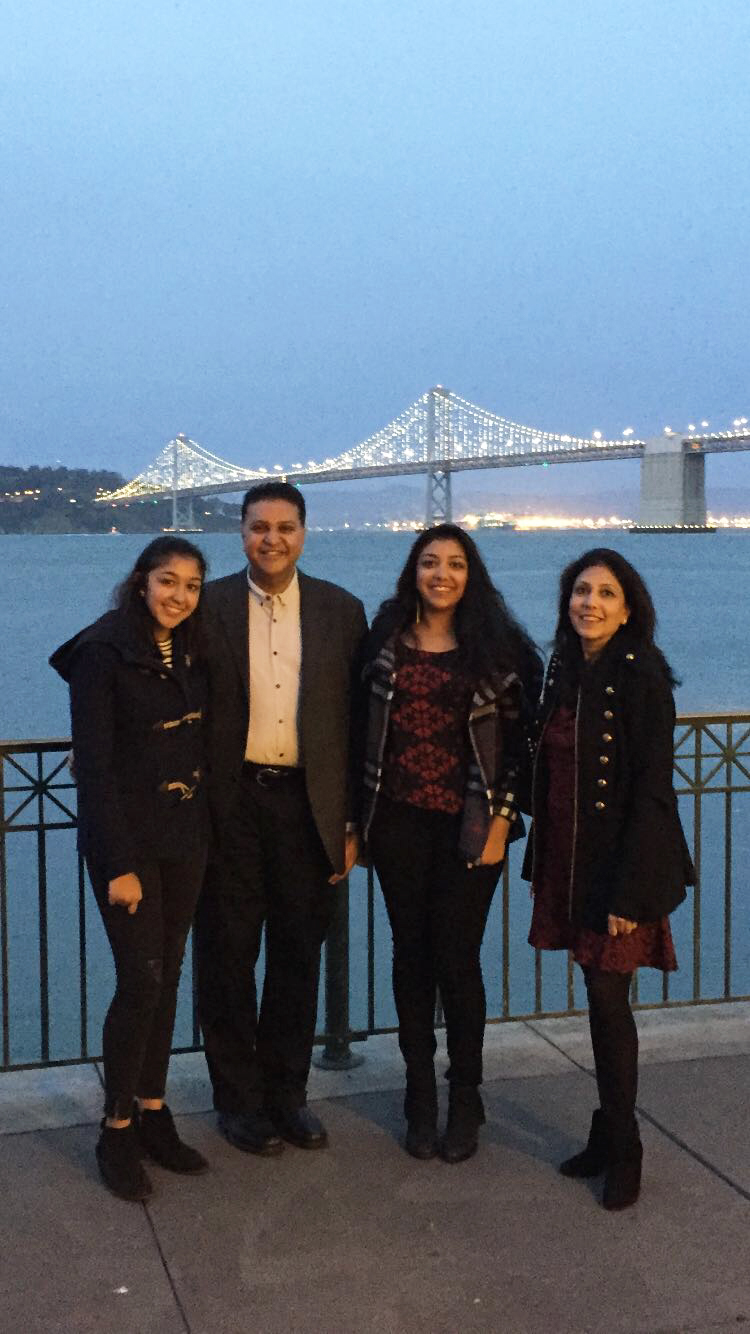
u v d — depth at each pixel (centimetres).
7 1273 235
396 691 283
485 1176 275
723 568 8312
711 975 900
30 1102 308
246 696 281
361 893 1062
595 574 267
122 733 262
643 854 259
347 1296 229
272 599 287
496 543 15150
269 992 297
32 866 1119
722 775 1383
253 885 291
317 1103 312
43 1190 265
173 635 269
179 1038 700
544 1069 330
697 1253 244
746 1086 318
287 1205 262
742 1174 274
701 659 3105
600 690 268
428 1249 245
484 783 278
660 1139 290
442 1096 324
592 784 267
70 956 921
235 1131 288
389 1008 805
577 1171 274
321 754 284
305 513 285
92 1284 231
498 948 960
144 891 263
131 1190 261
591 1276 236
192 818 268
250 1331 218
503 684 277
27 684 2391
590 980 268
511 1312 224
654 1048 341
